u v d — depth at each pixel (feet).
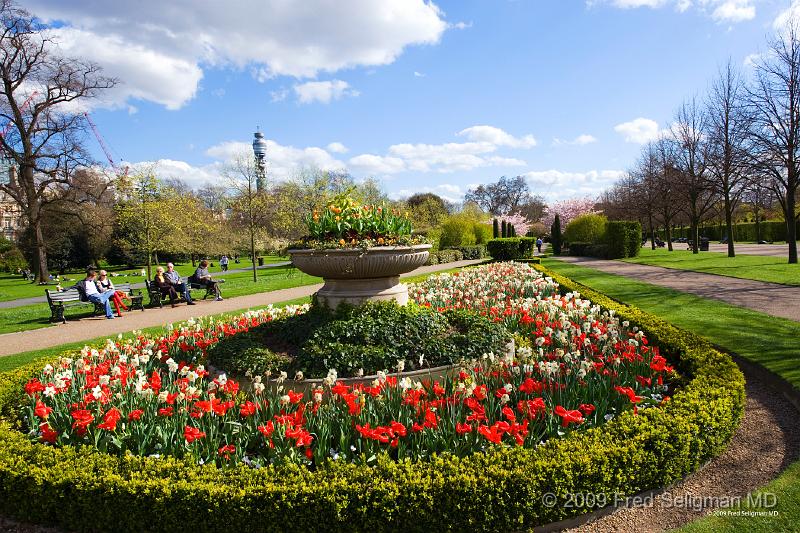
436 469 10.30
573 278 57.57
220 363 17.67
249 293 56.54
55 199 95.66
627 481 10.79
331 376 13.41
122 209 73.87
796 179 59.41
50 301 40.40
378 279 19.86
